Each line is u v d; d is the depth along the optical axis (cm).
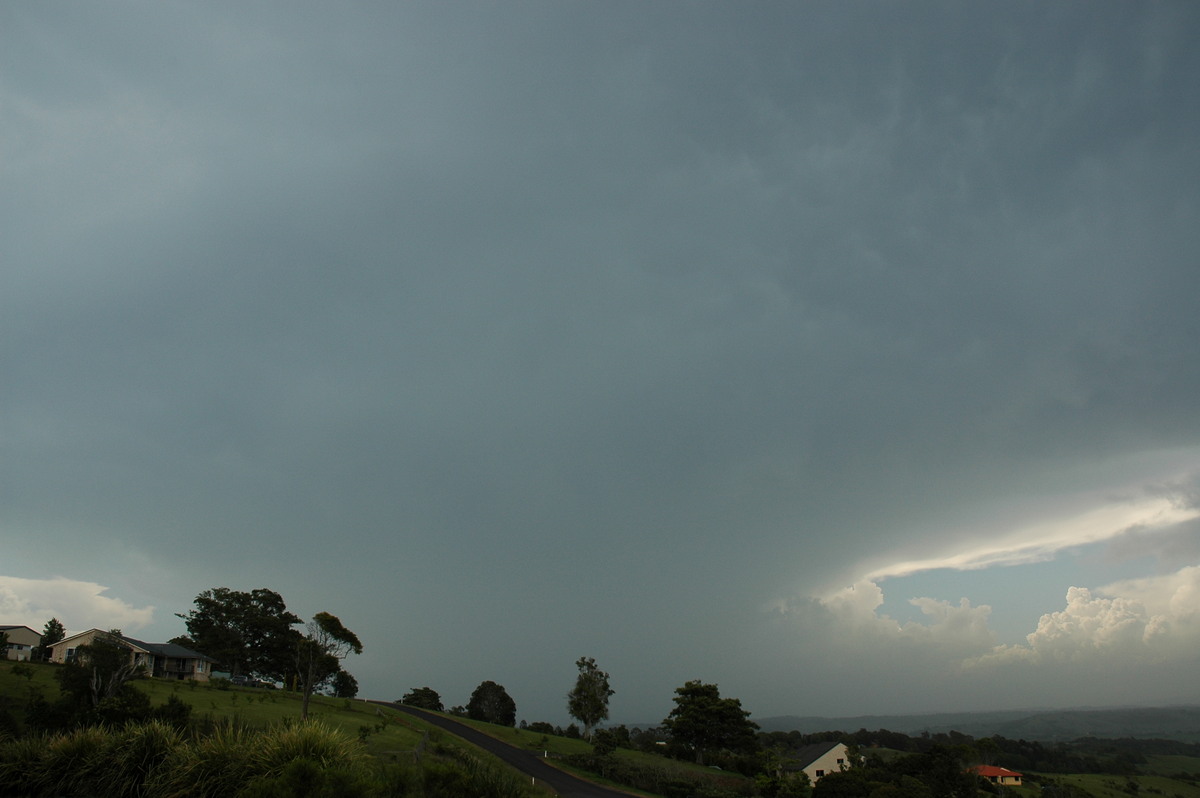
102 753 2069
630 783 5206
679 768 6197
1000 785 6600
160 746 2059
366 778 1471
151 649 6869
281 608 9838
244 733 2009
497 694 10500
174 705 3164
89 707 3147
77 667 3522
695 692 8225
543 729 10175
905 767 6644
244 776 1745
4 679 4362
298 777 1379
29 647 7075
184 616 9150
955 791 6300
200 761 1836
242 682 8200
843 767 6719
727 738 7831
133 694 3234
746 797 5100
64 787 2034
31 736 2319
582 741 8394
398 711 7700
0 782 2036
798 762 7112
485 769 1747
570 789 4634
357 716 6091
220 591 9325
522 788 1733
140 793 1980
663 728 8338
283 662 9406
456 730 6944
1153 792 8362
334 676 9988
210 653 8819
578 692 8481
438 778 1592
